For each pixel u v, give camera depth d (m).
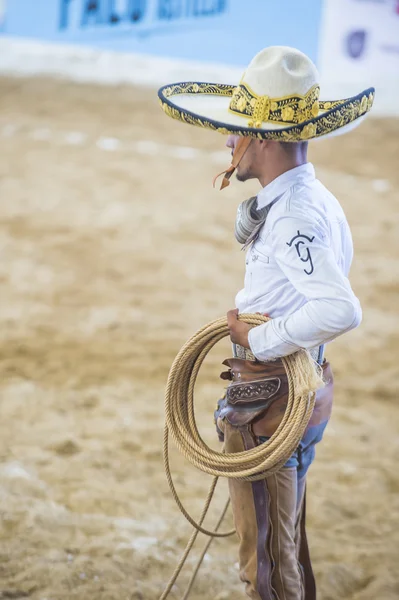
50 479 16.42
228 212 40.28
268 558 10.00
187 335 25.52
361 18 78.38
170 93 9.84
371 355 24.97
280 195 9.30
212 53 85.38
